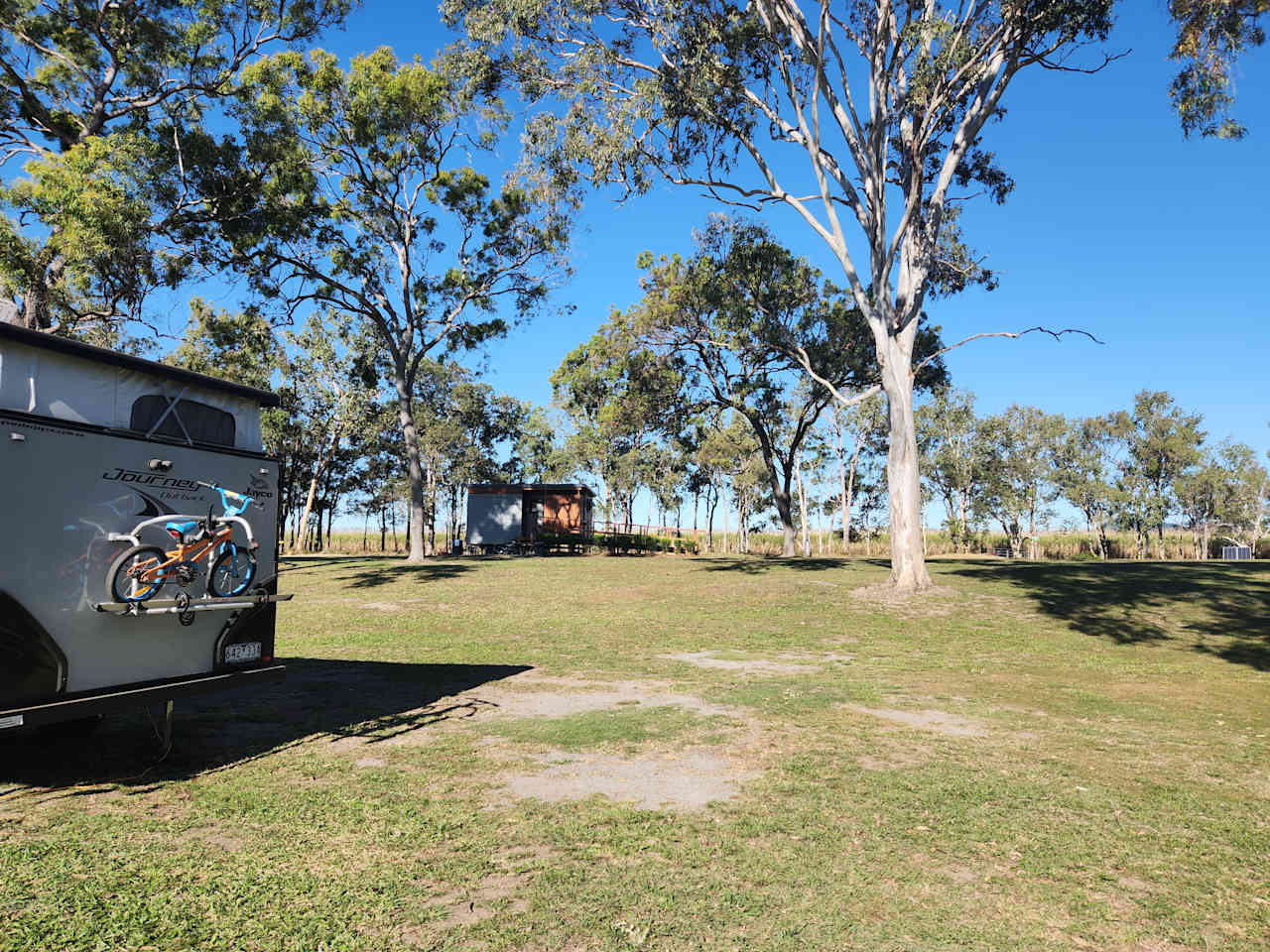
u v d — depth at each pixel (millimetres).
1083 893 3771
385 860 4152
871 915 3527
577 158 16891
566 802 5145
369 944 3236
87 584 5172
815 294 30328
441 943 3250
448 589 21797
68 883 3783
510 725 7441
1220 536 62312
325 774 5773
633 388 32594
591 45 17516
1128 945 3273
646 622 16000
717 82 16078
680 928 3393
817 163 17578
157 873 3926
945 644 13055
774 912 3555
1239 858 4227
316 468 52969
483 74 18062
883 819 4812
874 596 17375
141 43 19562
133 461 5535
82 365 5266
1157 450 58219
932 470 63281
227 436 6383
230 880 3865
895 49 16094
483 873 3986
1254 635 12969
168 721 6207
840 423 58188
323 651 12688
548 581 23516
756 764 6105
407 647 13125
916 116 16797
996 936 3334
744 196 18406
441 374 54906
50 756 6195
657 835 4527
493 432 60156
